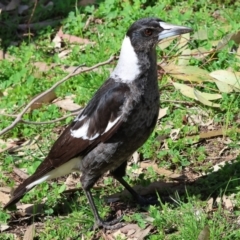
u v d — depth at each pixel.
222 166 10.36
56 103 12.40
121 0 14.64
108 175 10.73
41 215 10.10
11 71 13.44
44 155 11.39
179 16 13.71
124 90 9.41
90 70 12.27
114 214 9.95
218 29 13.17
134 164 10.80
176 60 12.68
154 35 9.54
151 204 10.02
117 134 9.41
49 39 14.44
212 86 12.05
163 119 11.62
